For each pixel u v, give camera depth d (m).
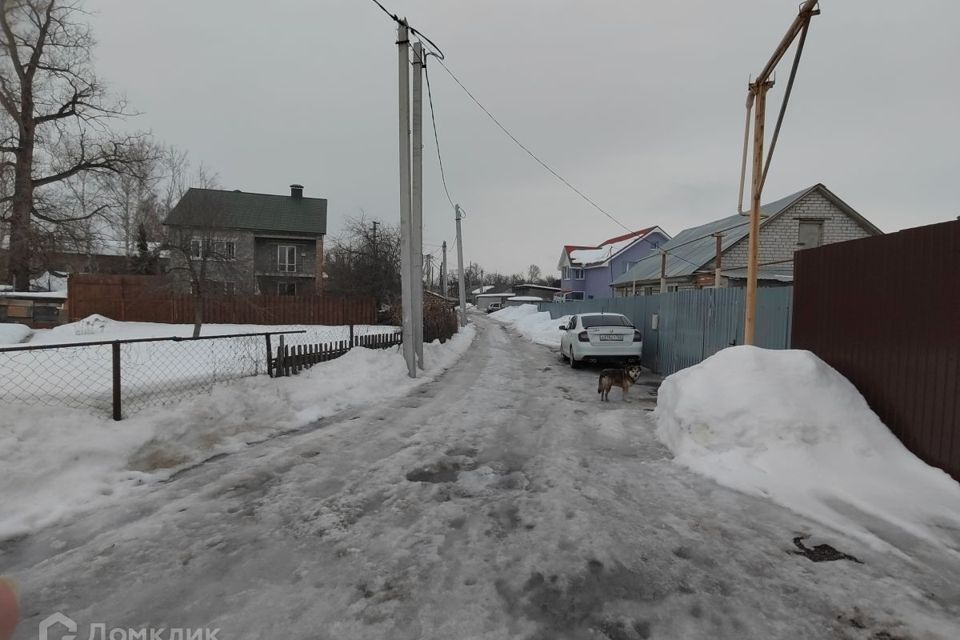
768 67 5.84
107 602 2.51
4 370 8.67
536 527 3.37
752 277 6.27
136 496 3.88
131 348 11.67
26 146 20.67
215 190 19.08
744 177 6.52
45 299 20.08
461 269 30.30
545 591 2.61
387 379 9.28
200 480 4.25
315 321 25.12
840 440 4.34
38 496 3.65
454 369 12.09
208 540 3.17
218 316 23.70
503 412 7.07
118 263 32.09
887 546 3.06
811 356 5.04
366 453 5.07
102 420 4.73
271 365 7.84
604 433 5.91
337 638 2.23
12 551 3.01
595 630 2.29
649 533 3.28
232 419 5.78
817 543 3.13
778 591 2.60
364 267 29.38
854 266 4.95
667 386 6.26
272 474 4.42
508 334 26.91
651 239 43.22
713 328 8.95
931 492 3.71
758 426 4.55
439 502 3.81
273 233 34.34
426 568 2.83
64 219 22.11
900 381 4.35
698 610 2.45
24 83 19.88
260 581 2.70
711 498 3.89
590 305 20.47
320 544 3.12
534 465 4.73
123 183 24.27
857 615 2.39
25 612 2.41
